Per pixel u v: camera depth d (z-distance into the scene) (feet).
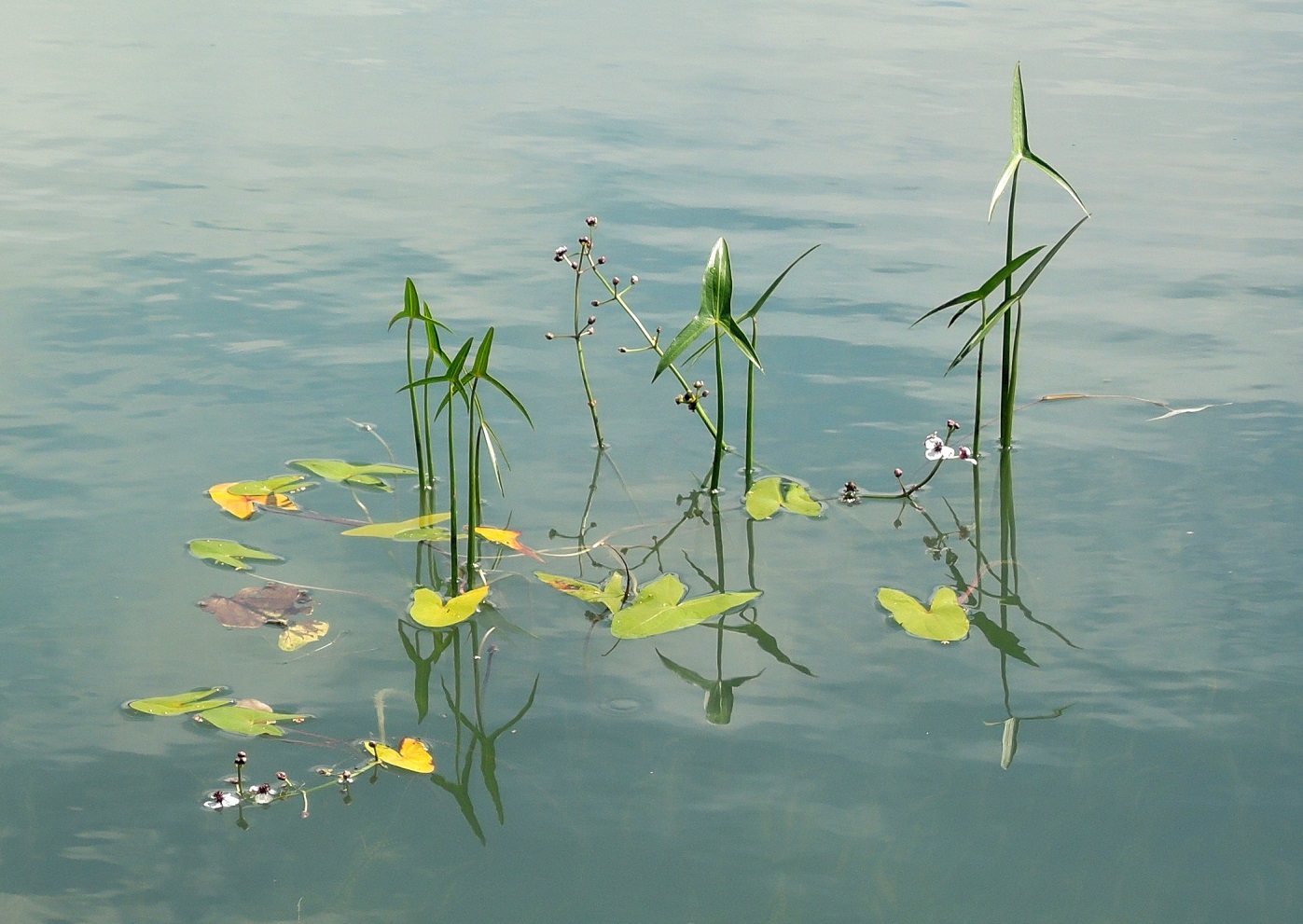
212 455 10.43
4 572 8.66
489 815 6.61
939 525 9.85
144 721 7.23
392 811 6.62
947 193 18.07
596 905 5.99
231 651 7.94
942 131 21.38
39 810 6.49
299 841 6.38
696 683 7.83
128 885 6.03
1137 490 10.30
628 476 10.52
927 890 6.13
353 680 7.72
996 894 6.12
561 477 10.46
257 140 20.27
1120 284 14.73
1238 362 12.68
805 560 9.33
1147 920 5.96
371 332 12.94
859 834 6.52
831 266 15.07
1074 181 18.53
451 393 8.23
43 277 14.14
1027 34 30.09
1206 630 8.38
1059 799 6.81
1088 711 7.55
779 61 27.07
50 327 12.78
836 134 21.20
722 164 19.43
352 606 8.50
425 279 14.35
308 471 10.25
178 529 9.36
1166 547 9.41
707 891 6.10
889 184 18.48
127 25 29.27
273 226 16.11
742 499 10.21
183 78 24.38
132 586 8.59
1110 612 8.61
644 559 9.28
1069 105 22.91
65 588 8.52
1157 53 27.76
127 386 11.60
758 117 22.36
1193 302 14.17
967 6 34.58
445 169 18.85
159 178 18.11
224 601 8.47
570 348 12.78
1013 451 10.98
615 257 15.16
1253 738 7.30
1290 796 6.83
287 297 13.79
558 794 6.79
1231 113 22.47
